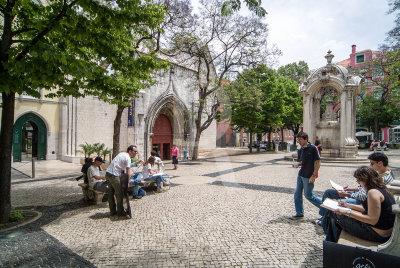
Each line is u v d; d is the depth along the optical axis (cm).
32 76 335
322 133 1692
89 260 271
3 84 337
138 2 404
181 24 644
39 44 324
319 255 295
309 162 423
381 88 2858
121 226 380
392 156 1839
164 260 263
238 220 378
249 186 678
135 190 507
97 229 375
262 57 1384
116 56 414
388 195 259
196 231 333
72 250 296
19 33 412
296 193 443
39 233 363
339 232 290
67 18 367
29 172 787
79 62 362
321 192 660
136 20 411
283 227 386
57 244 317
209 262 261
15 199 593
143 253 281
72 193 655
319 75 1645
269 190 652
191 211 383
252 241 321
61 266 257
